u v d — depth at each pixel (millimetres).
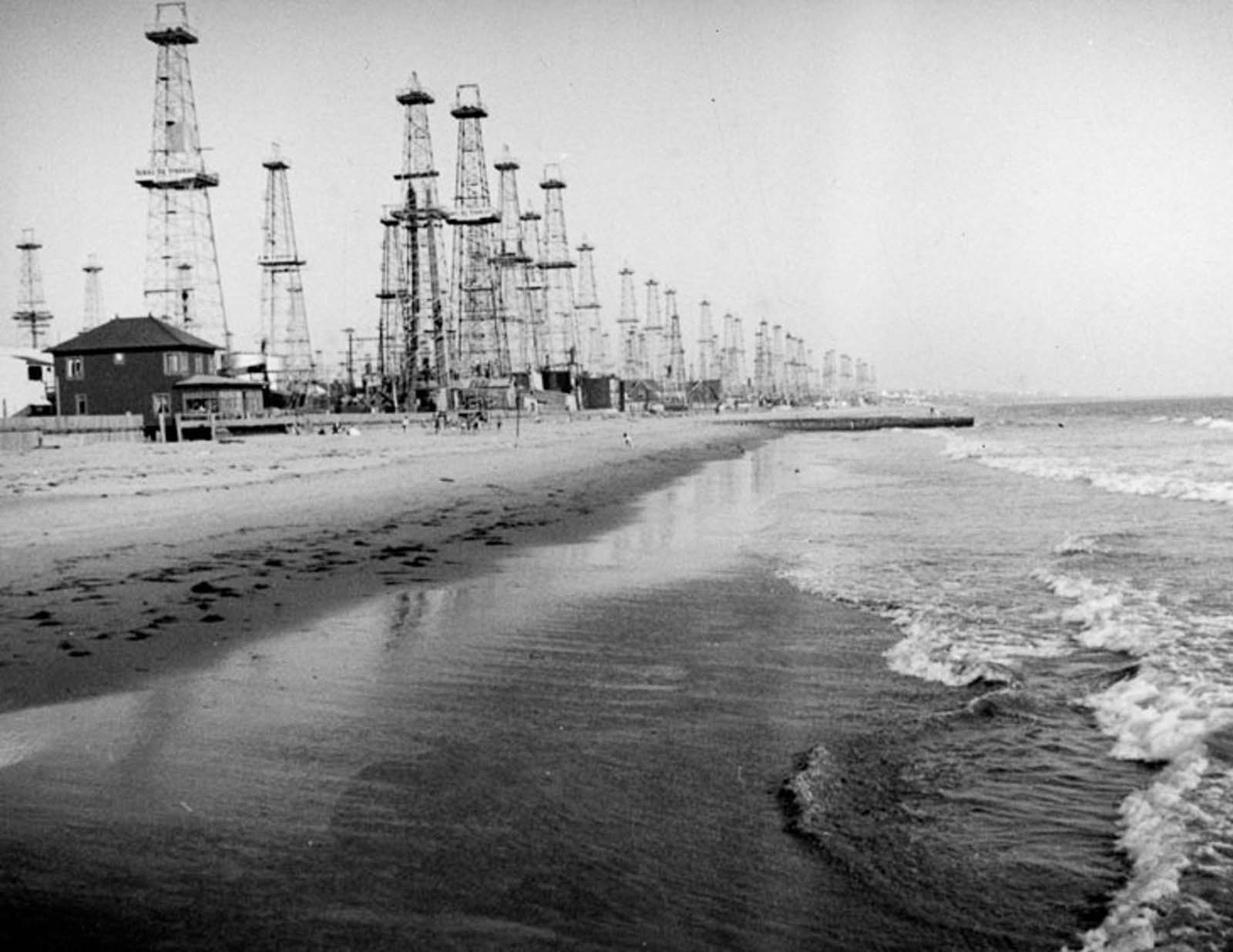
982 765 6938
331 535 18984
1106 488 31406
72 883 5023
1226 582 14047
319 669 9516
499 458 43156
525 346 129250
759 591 13922
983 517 23359
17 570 14305
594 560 16875
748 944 4535
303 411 78562
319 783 6547
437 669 9578
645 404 151625
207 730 7621
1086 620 11539
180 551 16359
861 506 26375
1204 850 5348
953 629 11188
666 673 9492
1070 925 4719
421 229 95125
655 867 5340
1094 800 6293
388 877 5164
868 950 4496
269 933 4551
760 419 123562
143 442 53656
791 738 7566
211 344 67125
